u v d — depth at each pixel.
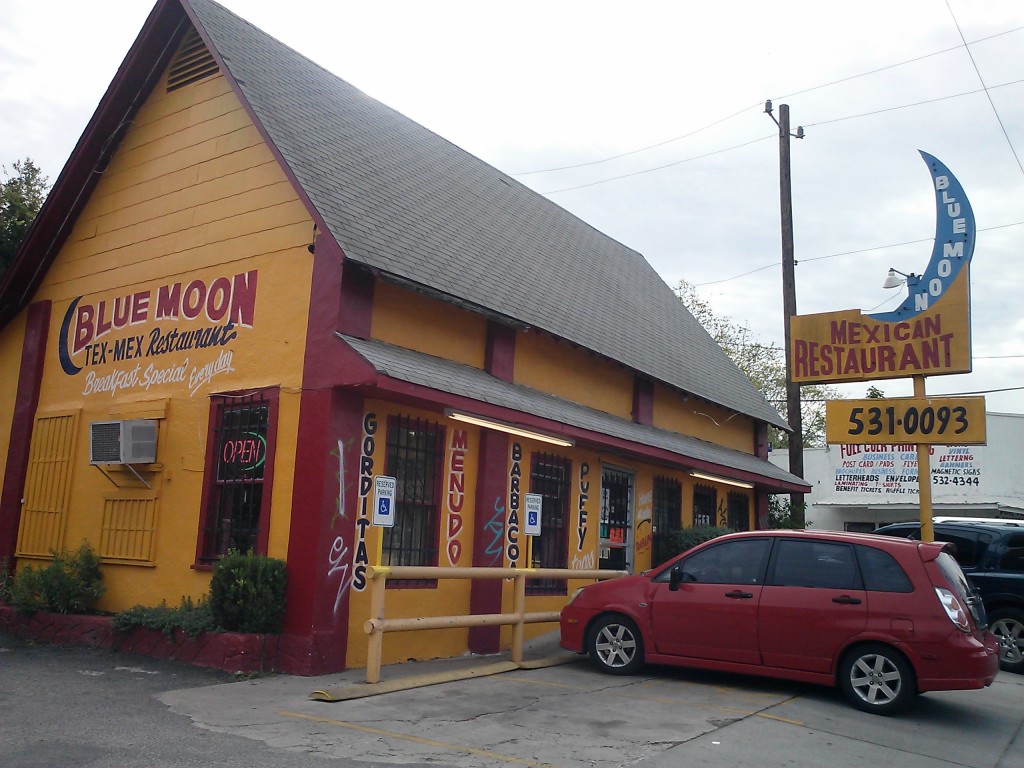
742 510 19.08
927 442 13.14
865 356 13.73
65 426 12.74
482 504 11.34
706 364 19.50
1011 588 12.30
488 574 9.62
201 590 10.35
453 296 10.80
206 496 10.56
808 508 26.88
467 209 14.46
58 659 9.77
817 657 8.62
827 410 13.88
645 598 9.64
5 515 13.18
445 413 10.21
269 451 9.90
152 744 6.29
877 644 8.38
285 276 10.37
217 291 11.14
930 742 7.50
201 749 6.20
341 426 9.52
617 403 15.02
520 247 15.11
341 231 9.82
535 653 11.13
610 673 9.75
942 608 8.21
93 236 13.17
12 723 6.79
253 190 11.04
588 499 13.79
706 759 6.54
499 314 11.59
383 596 8.54
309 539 9.23
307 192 9.95
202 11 12.33
